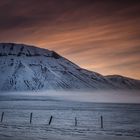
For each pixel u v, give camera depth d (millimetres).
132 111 107312
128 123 53531
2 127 40156
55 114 82000
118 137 30594
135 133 35125
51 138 28703
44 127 41438
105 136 31391
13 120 55562
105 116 76250
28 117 64938
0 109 106250
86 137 30172
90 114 85250
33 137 29219
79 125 48031
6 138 28094
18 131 34906
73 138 29062
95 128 42125
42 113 85250
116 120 61656
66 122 54625
